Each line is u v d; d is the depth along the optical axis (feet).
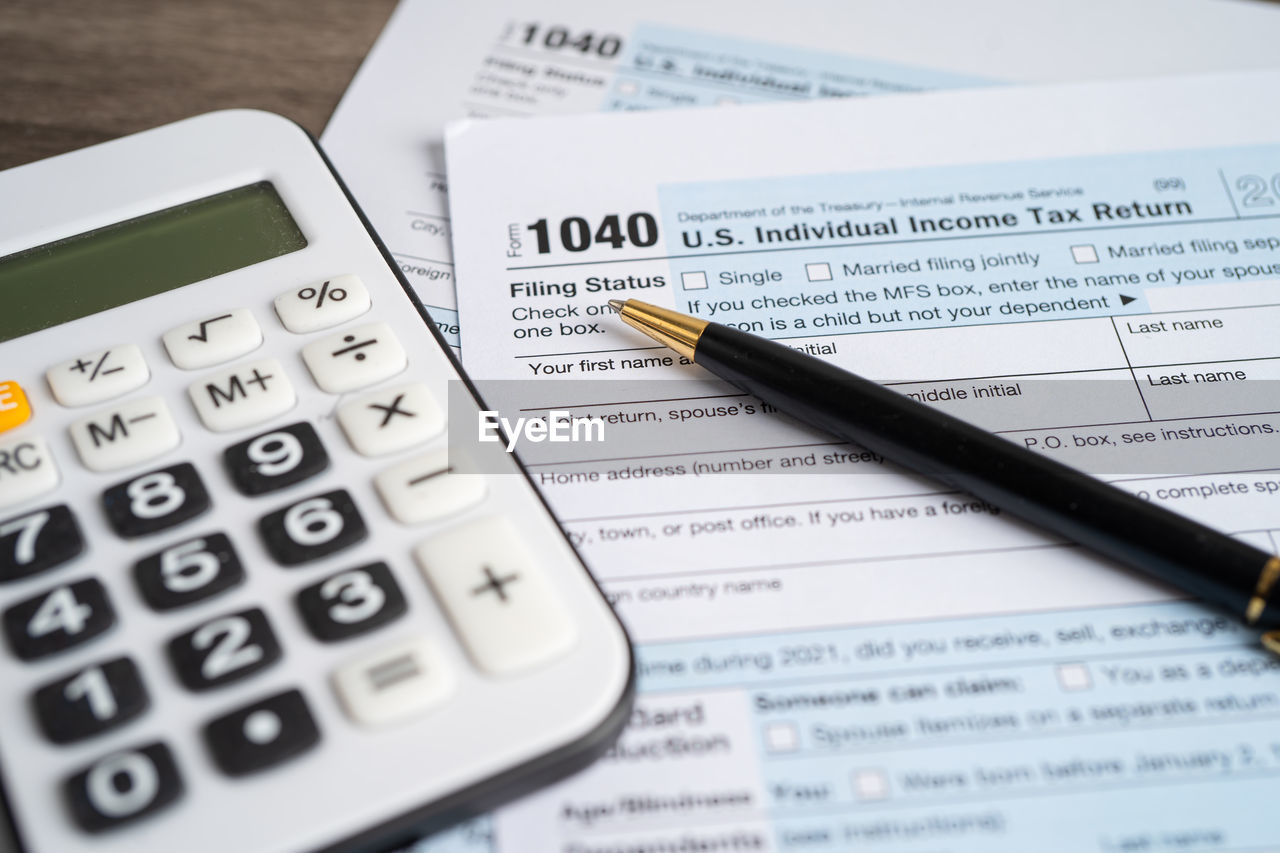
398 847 0.92
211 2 1.68
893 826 0.93
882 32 1.67
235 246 1.25
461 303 1.30
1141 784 0.94
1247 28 1.66
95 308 1.19
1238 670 1.00
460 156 1.44
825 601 1.06
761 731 0.98
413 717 0.92
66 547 1.00
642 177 1.43
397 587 0.98
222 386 1.11
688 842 0.93
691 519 1.12
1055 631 1.03
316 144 1.35
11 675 0.94
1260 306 1.28
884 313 1.28
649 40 1.66
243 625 0.95
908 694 1.00
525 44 1.64
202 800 0.88
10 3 1.65
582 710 0.93
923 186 1.42
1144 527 1.03
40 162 1.32
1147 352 1.24
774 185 1.42
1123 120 1.49
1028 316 1.28
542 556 1.02
